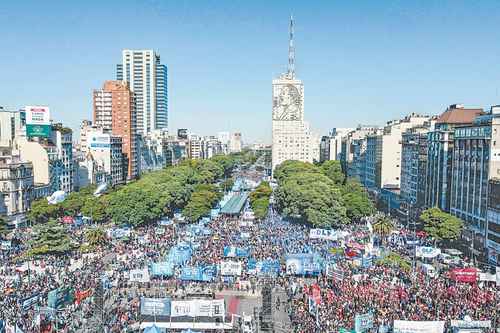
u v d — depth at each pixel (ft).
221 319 276.00
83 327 265.13
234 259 397.19
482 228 458.09
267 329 256.73
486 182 452.35
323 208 564.71
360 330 250.57
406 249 458.91
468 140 501.56
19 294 307.37
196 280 351.67
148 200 581.53
